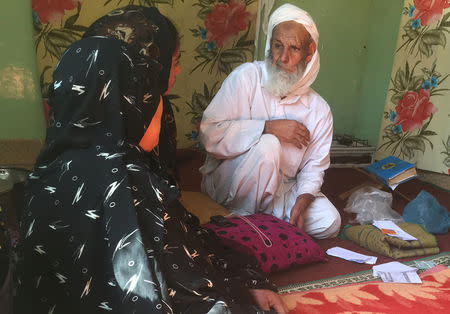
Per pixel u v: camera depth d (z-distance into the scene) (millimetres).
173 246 1288
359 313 1853
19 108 3018
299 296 1968
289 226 2326
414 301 1974
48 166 1255
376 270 2240
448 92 3625
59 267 1176
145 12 1513
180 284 1243
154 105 1376
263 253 2086
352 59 4285
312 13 3994
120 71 1273
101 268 1165
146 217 1211
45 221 1195
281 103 2600
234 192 2533
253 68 2619
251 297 1595
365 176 3828
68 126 1240
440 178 3789
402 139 4055
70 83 1248
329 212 2545
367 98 4344
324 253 2332
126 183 1188
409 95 3932
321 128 2652
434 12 3637
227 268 1757
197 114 3686
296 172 2711
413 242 2492
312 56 2498
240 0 3379
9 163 3031
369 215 2938
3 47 2881
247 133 2488
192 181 3285
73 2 3010
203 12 3391
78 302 1156
